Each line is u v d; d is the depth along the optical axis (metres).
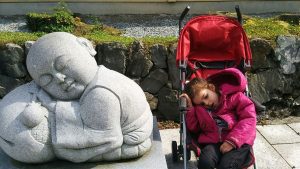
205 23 4.13
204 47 4.23
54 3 6.93
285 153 4.35
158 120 5.11
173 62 4.88
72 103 3.29
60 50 3.19
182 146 3.94
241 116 3.50
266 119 5.16
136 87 3.46
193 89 3.55
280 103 5.17
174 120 5.10
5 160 3.47
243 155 3.36
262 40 4.90
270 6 7.23
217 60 4.23
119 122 3.29
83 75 3.23
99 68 3.39
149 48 4.88
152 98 5.03
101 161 3.41
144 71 4.93
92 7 6.98
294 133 4.79
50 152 3.28
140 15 7.00
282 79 5.06
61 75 3.21
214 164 3.40
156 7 7.07
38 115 3.18
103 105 3.18
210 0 7.10
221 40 4.15
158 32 6.02
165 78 4.95
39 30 5.73
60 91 3.28
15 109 3.27
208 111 3.62
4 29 5.96
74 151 3.24
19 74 4.93
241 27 4.09
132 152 3.40
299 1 7.26
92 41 4.93
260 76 5.02
